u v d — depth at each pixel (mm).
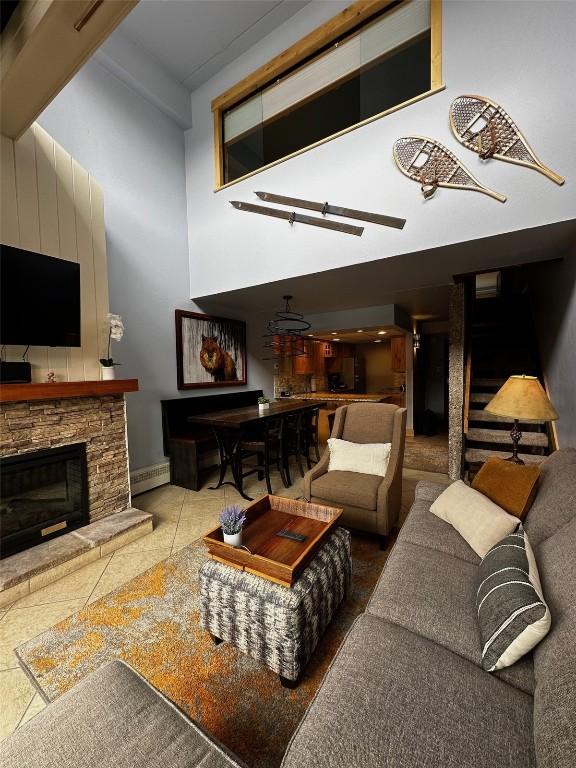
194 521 3012
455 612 1245
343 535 1845
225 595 1505
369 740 795
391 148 2822
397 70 3049
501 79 2367
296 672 1356
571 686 751
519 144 2344
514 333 5051
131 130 3676
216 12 3322
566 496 1516
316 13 3258
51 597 1990
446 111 2574
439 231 2680
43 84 1873
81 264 2793
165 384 4102
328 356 8195
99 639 1665
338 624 1733
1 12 1709
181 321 4262
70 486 2596
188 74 4004
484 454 3707
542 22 2229
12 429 2248
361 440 2982
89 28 1571
